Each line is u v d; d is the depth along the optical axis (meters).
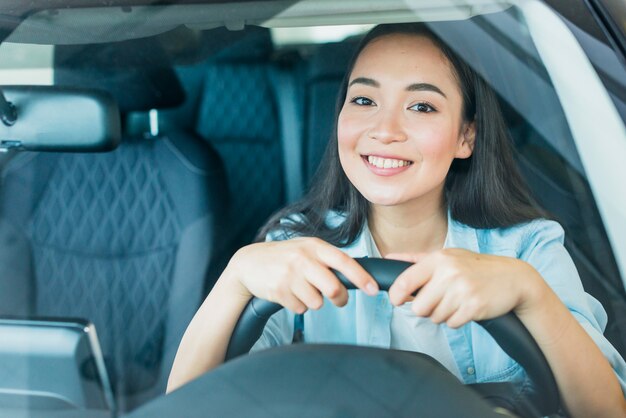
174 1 1.40
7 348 1.25
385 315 1.33
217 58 1.70
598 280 1.29
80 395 1.21
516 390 1.12
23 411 1.18
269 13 1.38
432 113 1.35
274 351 0.98
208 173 1.96
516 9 1.32
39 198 1.69
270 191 1.92
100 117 1.43
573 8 1.32
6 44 1.40
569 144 1.31
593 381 1.15
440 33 1.33
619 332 1.27
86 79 1.49
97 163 1.91
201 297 1.89
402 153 1.35
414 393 0.94
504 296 1.05
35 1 1.42
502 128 1.38
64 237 1.79
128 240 1.92
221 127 1.96
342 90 1.49
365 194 1.38
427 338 1.32
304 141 1.80
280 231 1.53
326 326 1.33
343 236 1.48
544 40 1.31
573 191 1.32
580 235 1.32
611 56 1.27
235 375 0.96
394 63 1.34
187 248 1.94
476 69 1.35
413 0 1.35
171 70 1.86
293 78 1.76
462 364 1.31
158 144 1.98
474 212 1.44
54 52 1.43
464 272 1.04
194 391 0.96
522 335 1.07
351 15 1.35
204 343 1.15
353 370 0.95
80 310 1.78
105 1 1.41
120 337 1.73
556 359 1.12
